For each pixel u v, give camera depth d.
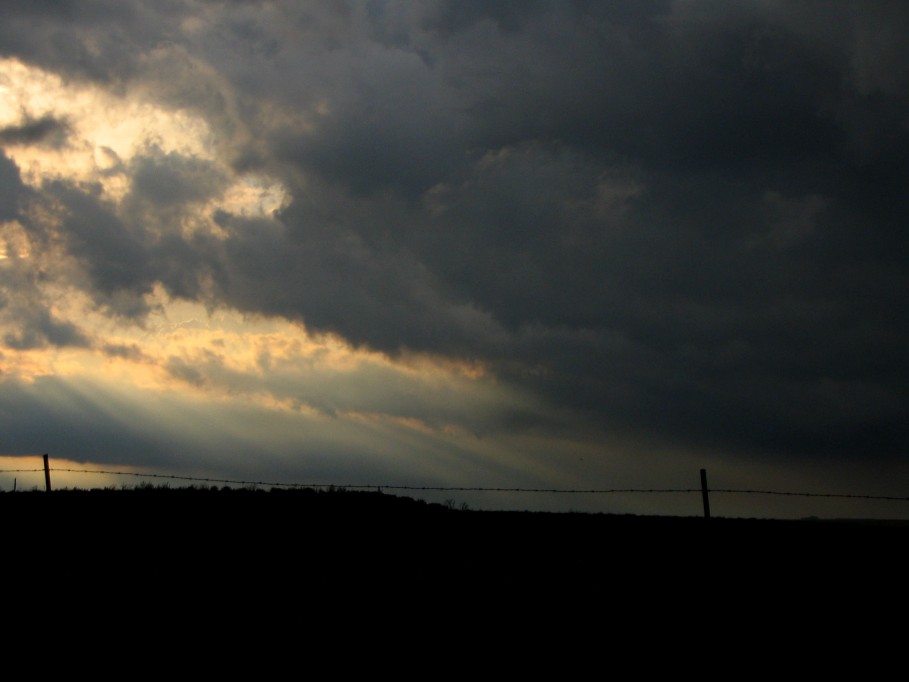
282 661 13.39
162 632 14.62
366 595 17.34
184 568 19.92
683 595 17.77
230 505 32.97
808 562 21.23
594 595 17.61
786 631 15.40
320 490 38.41
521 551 23.28
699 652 14.24
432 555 22.53
